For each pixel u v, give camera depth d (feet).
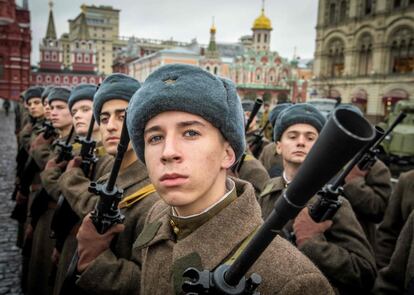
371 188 10.85
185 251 3.93
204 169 3.77
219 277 2.95
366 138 1.92
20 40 129.29
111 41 380.17
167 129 3.78
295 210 2.39
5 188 27.14
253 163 11.95
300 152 8.45
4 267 15.43
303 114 8.50
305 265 3.58
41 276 10.96
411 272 6.16
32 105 23.07
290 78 181.88
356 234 6.91
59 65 205.98
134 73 245.04
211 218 4.01
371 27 104.99
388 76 100.42
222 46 238.27
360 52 110.52
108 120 7.54
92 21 381.60
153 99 3.78
